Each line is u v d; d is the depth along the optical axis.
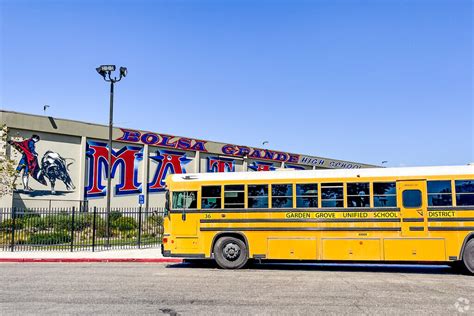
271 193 15.23
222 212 15.48
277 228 15.02
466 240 13.81
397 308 8.96
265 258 14.99
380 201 14.45
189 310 8.79
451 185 14.10
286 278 13.16
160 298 10.01
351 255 14.42
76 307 9.06
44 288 11.39
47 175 34.88
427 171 14.31
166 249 15.70
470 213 13.87
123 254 20.20
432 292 10.77
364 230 14.43
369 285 11.82
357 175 14.70
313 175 15.02
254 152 52.97
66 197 35.94
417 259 14.02
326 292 10.75
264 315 8.36
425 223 14.09
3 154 29.66
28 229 24.92
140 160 41.53
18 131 33.47
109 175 29.59
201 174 15.91
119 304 9.36
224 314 8.45
